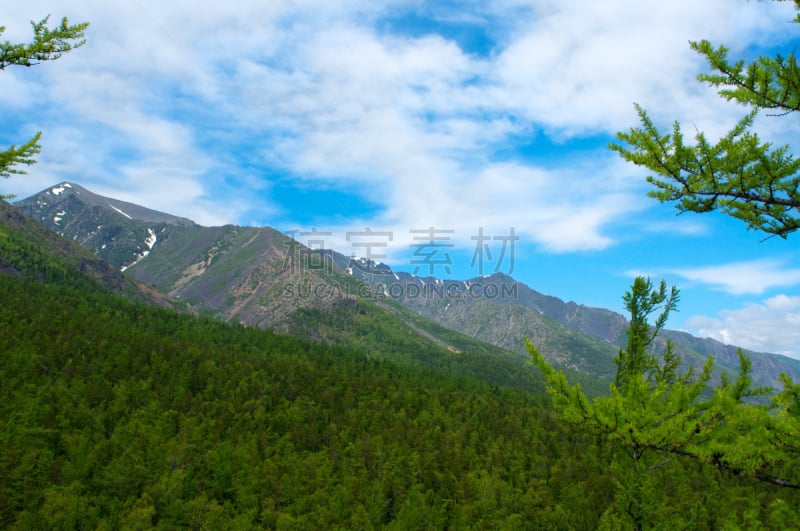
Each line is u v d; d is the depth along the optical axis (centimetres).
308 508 8706
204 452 10694
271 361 18912
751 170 802
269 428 13012
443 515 8988
